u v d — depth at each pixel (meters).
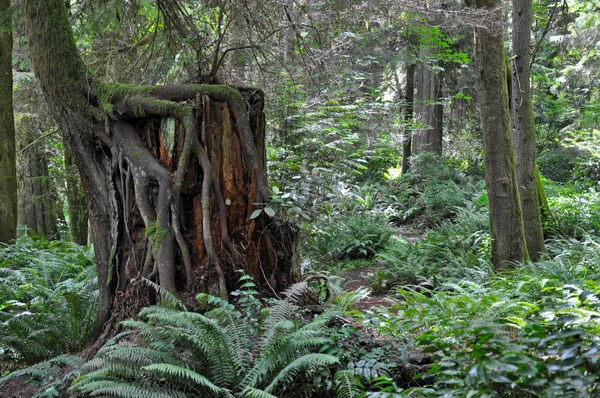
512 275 7.32
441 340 3.55
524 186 8.96
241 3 6.23
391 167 22.11
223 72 6.86
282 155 8.52
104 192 4.92
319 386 3.70
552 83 19.97
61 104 4.86
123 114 4.77
